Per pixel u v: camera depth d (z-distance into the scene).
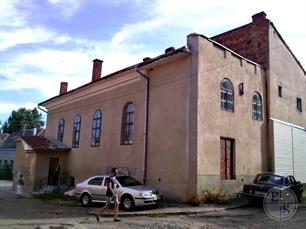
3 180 48.00
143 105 19.06
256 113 20.64
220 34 25.33
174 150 16.73
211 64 17.44
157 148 17.67
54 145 26.00
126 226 10.59
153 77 18.80
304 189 23.92
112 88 22.02
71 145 25.69
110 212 13.45
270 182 15.96
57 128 28.27
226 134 17.78
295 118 24.58
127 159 19.59
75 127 25.69
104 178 15.85
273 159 20.84
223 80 18.23
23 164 25.91
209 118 16.78
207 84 16.97
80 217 12.52
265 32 22.39
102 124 22.45
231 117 18.33
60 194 20.73
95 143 22.94
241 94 19.42
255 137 20.08
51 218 12.22
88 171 23.03
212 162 16.55
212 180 16.33
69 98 26.58
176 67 17.50
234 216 12.72
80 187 16.39
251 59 22.89
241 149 18.77
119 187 14.67
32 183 24.08
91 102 24.14
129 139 19.92
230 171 17.94
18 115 84.44
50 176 24.92
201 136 16.11
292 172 22.80
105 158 21.53
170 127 17.19
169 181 16.62
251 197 15.35
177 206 14.79
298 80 26.03
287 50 24.73
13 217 12.41
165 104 17.73
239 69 19.58
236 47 24.00
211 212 13.73
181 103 16.88
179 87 17.12
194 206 14.79
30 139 26.58
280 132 22.11
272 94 21.97
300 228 10.34
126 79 20.42
